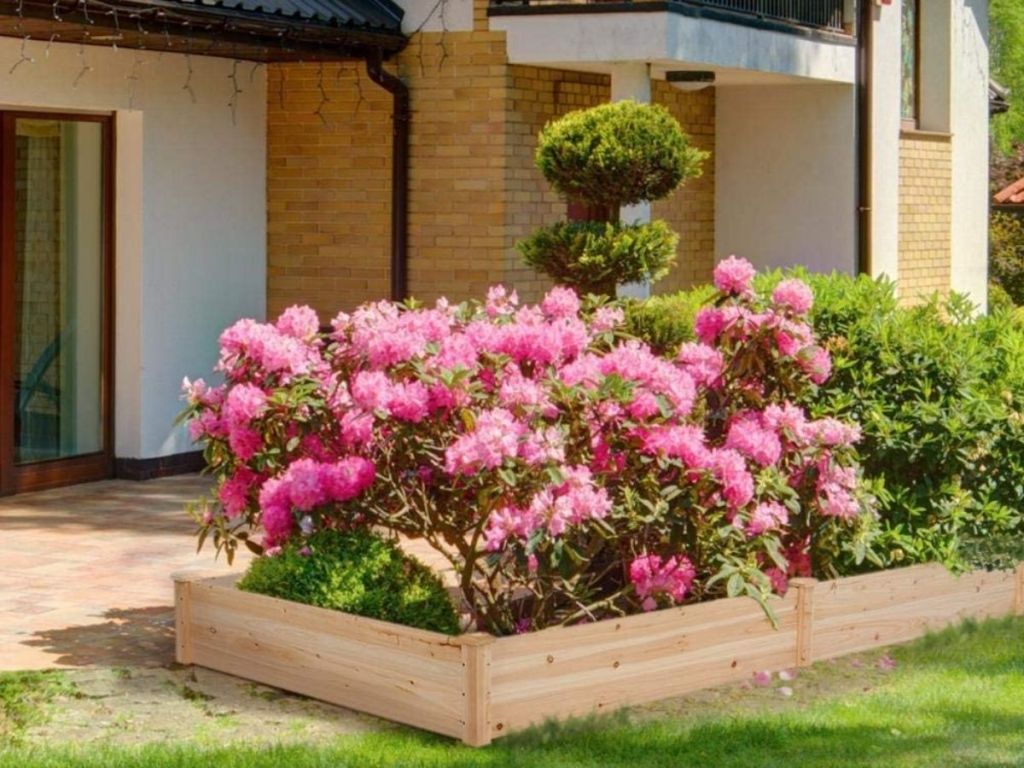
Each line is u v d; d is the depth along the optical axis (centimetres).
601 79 1658
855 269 1897
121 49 1395
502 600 829
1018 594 980
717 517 807
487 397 797
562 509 740
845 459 855
